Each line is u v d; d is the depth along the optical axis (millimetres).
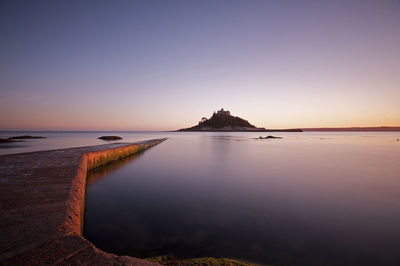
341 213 6332
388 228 5332
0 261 2348
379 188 9125
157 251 4184
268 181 10477
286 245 4473
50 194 4766
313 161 17578
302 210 6574
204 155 22609
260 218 5922
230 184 9930
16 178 6305
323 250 4301
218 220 5793
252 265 3500
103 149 17000
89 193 8586
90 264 2389
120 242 4551
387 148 30344
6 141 37594
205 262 3521
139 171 13562
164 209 6656
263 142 46406
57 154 12469
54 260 2412
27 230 3061
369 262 3932
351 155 21891
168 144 41250
